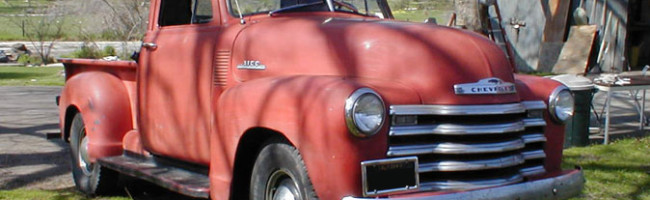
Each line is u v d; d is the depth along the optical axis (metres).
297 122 4.22
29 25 36.84
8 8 44.09
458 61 4.43
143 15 24.03
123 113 6.57
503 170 4.49
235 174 4.82
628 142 9.23
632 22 20.59
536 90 4.90
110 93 6.59
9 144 9.83
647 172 7.50
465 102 4.30
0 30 39.59
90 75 6.85
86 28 27.59
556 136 4.93
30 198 6.53
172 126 5.75
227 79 5.23
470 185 4.30
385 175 4.07
